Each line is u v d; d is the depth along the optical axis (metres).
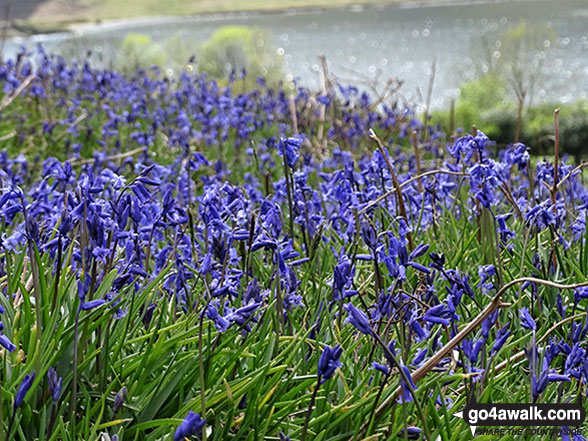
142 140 7.57
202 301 2.96
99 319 2.51
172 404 2.53
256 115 9.70
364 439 2.33
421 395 2.59
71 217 2.50
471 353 2.45
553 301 3.33
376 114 9.11
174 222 3.09
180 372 2.48
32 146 8.02
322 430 2.44
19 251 3.43
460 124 18.36
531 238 3.96
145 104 9.30
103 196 3.99
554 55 54.88
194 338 2.57
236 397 2.41
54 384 2.22
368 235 2.76
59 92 10.44
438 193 4.54
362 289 3.43
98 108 9.92
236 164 7.81
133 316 2.91
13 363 2.47
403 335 2.64
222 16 193.62
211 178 5.48
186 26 160.50
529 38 33.03
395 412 2.47
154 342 2.71
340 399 2.64
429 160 8.20
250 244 2.75
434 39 102.25
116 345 2.68
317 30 133.75
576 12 139.00
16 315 2.67
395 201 4.14
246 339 2.66
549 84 42.81
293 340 2.68
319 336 2.86
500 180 3.12
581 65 58.88
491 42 49.66
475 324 2.35
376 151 3.76
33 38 107.06
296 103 9.23
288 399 2.54
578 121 16.80
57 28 125.31
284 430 2.49
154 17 188.38
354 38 111.88
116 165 7.29
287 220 4.54
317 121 9.22
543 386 2.33
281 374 2.47
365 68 65.81
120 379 2.56
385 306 2.54
